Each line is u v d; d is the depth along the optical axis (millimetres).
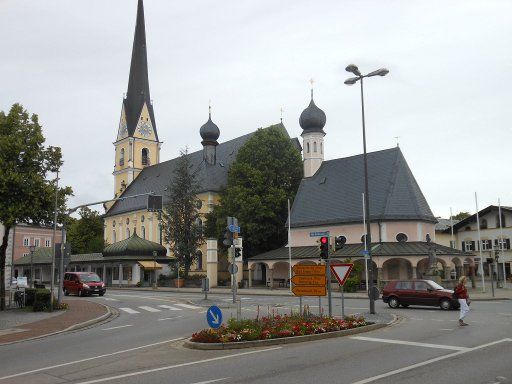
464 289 18766
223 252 65000
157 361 12102
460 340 14516
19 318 24562
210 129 78312
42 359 13133
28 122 29000
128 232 89250
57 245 29172
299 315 17656
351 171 57031
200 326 20016
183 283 61844
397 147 54844
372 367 10570
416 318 22031
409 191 51625
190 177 64438
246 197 59938
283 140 63562
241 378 9805
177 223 62750
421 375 9750
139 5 99812
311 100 63562
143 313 27156
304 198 58750
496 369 10281
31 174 27625
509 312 24609
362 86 25328
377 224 50031
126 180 96875
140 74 99438
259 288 55188
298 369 10523
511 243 69188
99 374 10680
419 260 45594
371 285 23469
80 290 42688
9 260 43062
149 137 99438
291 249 56250
